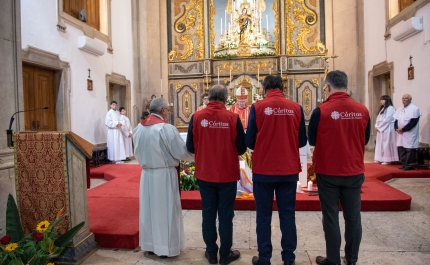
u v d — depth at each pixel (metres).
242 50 10.85
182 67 11.28
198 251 3.24
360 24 9.98
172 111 11.26
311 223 3.90
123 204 4.46
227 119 2.83
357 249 2.70
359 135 2.64
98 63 8.81
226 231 2.85
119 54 10.01
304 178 5.05
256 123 2.70
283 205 2.74
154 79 11.16
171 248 3.02
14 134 3.00
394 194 4.63
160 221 3.03
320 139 2.66
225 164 2.80
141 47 10.98
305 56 10.79
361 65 10.00
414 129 6.59
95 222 3.71
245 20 10.85
